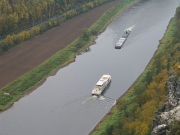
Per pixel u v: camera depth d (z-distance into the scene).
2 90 170.25
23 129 142.12
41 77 187.50
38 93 171.00
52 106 158.25
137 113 127.12
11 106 159.50
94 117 148.25
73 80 183.88
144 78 171.62
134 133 112.31
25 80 181.88
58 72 193.88
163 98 119.69
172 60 160.62
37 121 147.25
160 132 87.00
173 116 89.69
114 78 184.00
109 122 139.88
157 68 164.00
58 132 139.50
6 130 141.88
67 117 149.12
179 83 104.69
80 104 159.25
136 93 157.38
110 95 166.50
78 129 140.75
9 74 187.12
